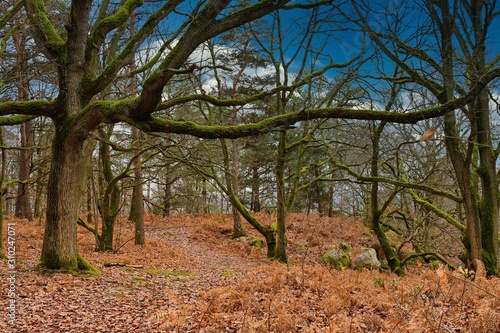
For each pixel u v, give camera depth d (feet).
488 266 34.53
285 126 26.71
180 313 19.95
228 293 23.29
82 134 28.63
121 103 26.45
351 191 79.51
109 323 20.13
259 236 76.28
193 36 24.85
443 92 34.42
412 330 16.46
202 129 26.03
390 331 17.06
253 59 61.41
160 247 57.98
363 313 21.26
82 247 51.03
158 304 24.21
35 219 74.38
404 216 53.83
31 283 25.67
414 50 33.96
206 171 57.93
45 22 31.17
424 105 32.55
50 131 52.42
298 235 72.79
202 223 85.15
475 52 30.91
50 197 29.45
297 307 22.13
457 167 35.06
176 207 100.83
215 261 54.29
